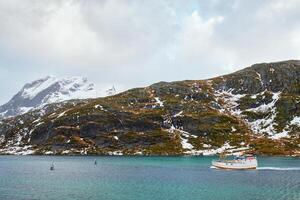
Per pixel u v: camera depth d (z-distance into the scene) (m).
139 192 94.31
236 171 152.50
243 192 93.00
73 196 88.62
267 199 82.94
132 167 179.12
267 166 177.12
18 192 95.19
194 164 195.50
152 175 137.75
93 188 102.19
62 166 193.88
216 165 170.88
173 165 189.50
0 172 157.75
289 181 115.06
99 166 189.00
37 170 168.75
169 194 90.75
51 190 98.62
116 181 118.44
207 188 100.62
